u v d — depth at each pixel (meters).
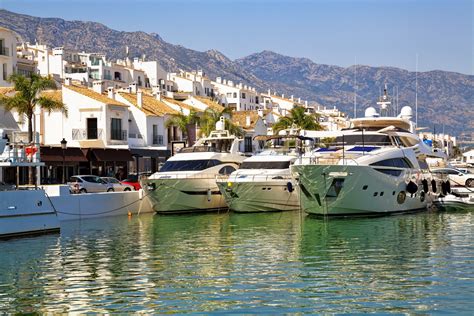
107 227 39.91
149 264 26.61
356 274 23.92
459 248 29.19
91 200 45.09
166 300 20.53
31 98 56.97
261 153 49.56
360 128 49.06
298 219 41.94
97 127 71.69
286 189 46.72
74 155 60.28
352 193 40.50
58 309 19.77
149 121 77.75
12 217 34.69
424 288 21.53
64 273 25.02
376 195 41.69
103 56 155.88
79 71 133.88
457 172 53.28
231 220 42.78
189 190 47.50
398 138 45.44
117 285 22.77
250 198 46.03
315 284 22.42
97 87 82.62
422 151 47.47
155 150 72.81
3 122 58.28
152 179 46.81
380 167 41.31
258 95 170.88
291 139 51.53
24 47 135.62
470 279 22.69
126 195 47.91
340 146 44.47
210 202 48.75
